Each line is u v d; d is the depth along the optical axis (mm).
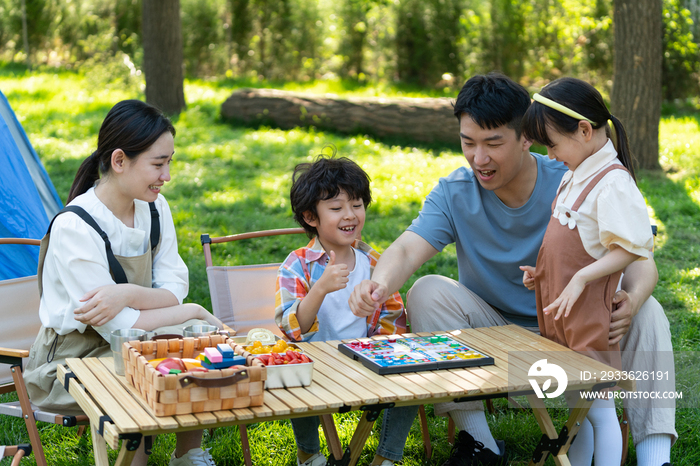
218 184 8562
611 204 2387
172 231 3047
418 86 17141
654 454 2625
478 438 2832
